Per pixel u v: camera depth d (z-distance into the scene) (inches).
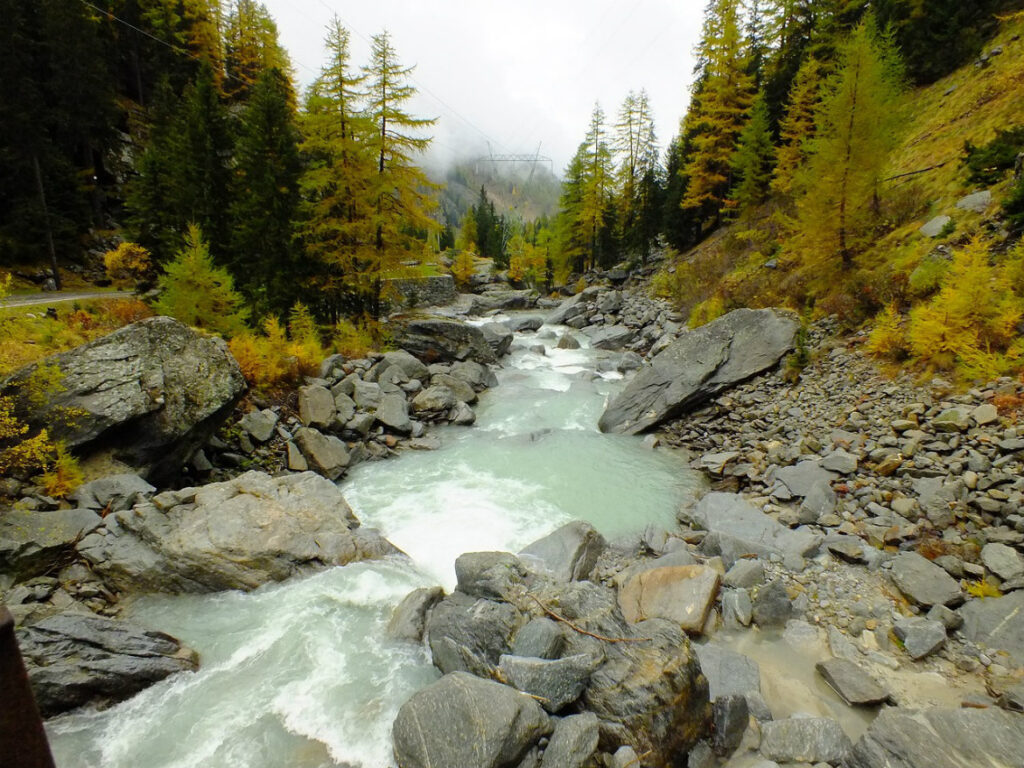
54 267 1130.7
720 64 1348.4
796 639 296.5
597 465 562.6
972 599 297.7
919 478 394.3
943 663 269.3
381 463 568.7
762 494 461.4
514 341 1273.4
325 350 807.7
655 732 215.8
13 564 290.8
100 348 418.9
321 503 399.9
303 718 242.4
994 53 904.3
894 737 215.5
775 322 697.0
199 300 657.0
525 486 512.1
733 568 343.9
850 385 550.0
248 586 328.5
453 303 1994.3
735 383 666.2
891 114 713.0
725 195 1456.7
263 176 879.1
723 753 227.1
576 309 1531.7
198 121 997.8
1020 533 321.1
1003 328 443.8
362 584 340.5
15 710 54.6
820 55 1206.9
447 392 730.8
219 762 220.8
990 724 216.5
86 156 1416.1
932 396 460.1
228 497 378.6
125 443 407.2
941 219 655.1
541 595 285.4
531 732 205.6
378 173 858.8
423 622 302.4
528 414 742.5
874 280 649.0
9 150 1116.5
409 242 928.3
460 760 195.3
